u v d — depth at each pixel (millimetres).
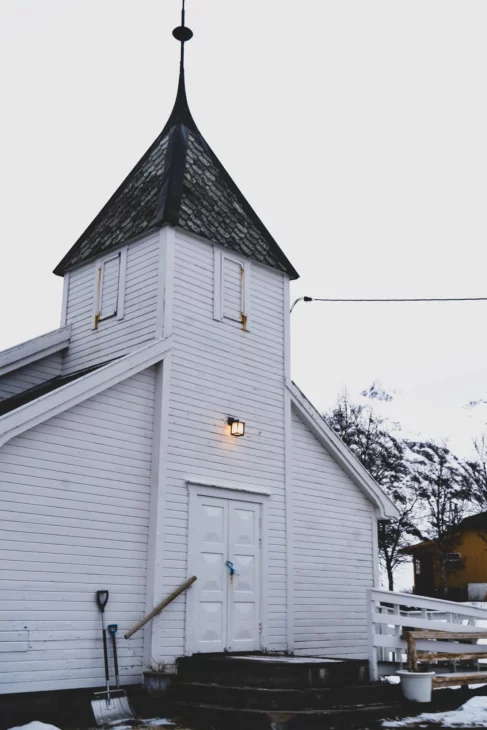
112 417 11531
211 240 13578
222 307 13562
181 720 10109
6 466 10164
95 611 10688
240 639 12297
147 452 11891
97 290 14039
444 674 11539
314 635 13602
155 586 11242
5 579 9883
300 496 14156
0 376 13297
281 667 10023
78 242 14992
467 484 45812
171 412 12164
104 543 11000
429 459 45344
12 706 9547
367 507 15578
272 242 15148
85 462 11031
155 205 13445
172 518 11766
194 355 12789
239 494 12961
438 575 43406
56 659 10125
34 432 10531
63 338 14133
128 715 10219
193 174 14242
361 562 15070
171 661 11172
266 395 14016
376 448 41625
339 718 9719
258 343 14133
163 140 15070
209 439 12688
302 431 14656
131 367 11742
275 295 14820
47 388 13391
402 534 40938
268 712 9414
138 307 13039
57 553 10453
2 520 10000
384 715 10312
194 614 11688
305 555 13914
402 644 11523
